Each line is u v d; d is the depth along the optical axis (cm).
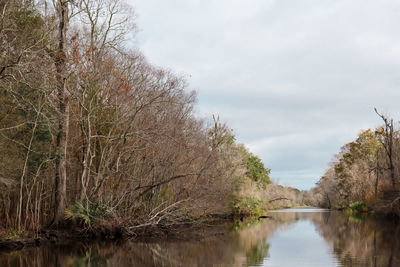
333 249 1928
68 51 2447
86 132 2633
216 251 1906
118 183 2573
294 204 12350
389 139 4903
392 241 2200
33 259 1700
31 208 2220
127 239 2373
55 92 2336
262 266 1511
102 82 2653
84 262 1628
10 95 2134
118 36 2764
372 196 5334
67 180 2673
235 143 4762
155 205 2791
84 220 2377
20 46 2066
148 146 2612
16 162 2189
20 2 2061
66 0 2380
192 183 3009
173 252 1880
